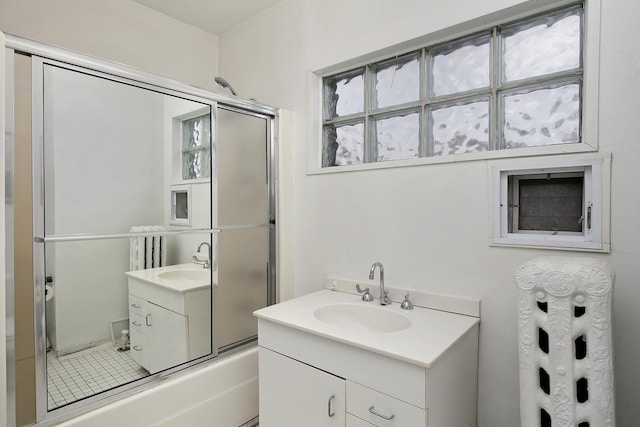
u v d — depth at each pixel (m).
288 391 1.56
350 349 1.34
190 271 1.85
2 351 1.19
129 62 2.35
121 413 1.48
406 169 1.80
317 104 2.24
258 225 2.20
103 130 1.52
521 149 1.46
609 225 1.29
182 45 2.65
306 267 2.26
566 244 1.37
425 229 1.74
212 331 1.94
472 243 1.60
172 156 1.76
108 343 1.53
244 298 2.12
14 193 1.25
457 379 1.38
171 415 1.64
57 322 1.38
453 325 1.47
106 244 1.53
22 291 1.27
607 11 1.29
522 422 1.18
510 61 1.60
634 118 1.25
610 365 1.05
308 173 2.22
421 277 1.75
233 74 2.75
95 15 2.20
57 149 1.38
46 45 1.32
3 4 1.87
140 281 1.64
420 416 1.16
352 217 2.02
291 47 2.34
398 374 1.21
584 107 1.34
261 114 2.21
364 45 1.96
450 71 1.77
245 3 2.41
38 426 1.30
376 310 1.72
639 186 1.24
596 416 1.05
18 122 1.26
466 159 1.61
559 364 1.10
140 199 1.64
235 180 2.06
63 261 1.40
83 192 1.45
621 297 1.27
